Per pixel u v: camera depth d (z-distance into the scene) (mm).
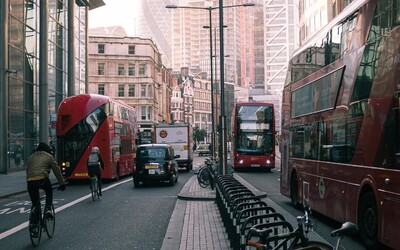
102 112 28203
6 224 13031
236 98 105250
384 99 8234
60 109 28125
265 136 38219
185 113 153750
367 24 9266
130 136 36094
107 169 28125
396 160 7711
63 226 12422
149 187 25109
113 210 15703
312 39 13500
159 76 106438
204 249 8938
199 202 17531
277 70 146625
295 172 15227
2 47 34188
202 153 95125
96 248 9523
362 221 9258
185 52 141750
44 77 34219
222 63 22094
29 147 39188
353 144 9727
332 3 54438
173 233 10891
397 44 7785
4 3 34250
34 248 9562
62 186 10414
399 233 7543
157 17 172875
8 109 35281
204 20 135125
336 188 10789
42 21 34156
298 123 14758
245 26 130750
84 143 27812
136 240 10352
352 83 9922
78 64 54750
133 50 94562
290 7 146375
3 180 29156
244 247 6133
